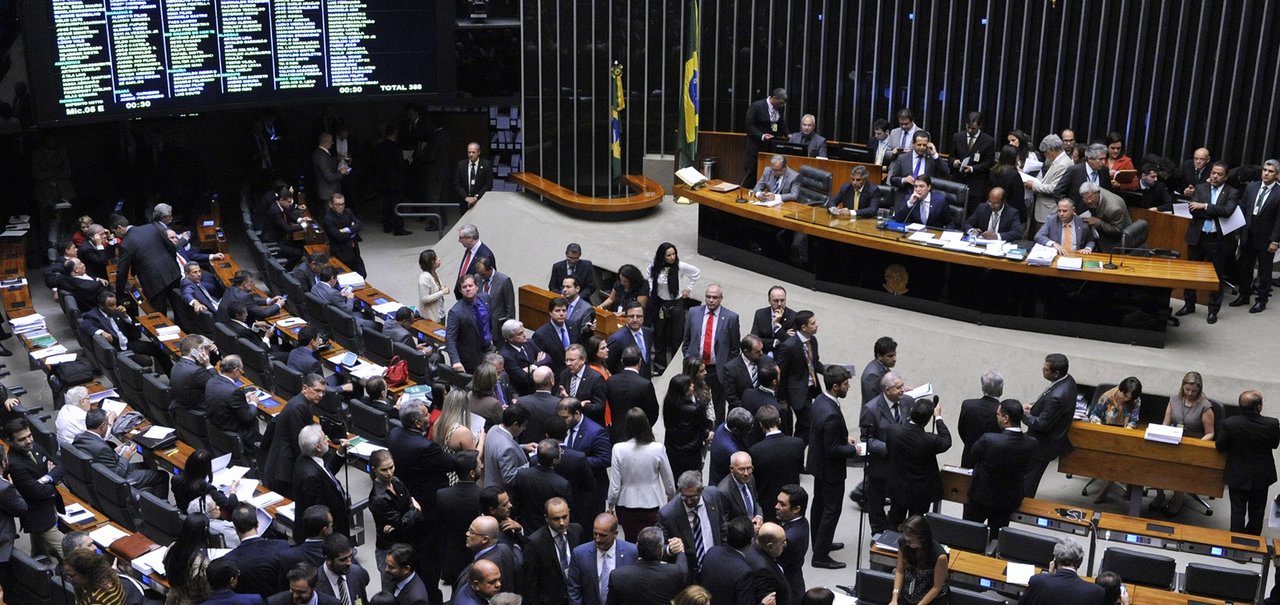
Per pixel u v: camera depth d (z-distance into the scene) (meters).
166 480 11.14
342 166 20.38
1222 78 17.52
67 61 16.47
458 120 21.66
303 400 10.34
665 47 19.62
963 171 15.32
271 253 17.09
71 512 10.16
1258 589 9.08
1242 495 10.41
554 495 8.91
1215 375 11.95
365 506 10.73
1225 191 13.41
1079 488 11.84
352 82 18.88
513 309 13.41
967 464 10.43
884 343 10.87
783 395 11.37
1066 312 13.05
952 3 18.66
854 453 9.98
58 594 8.75
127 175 19.38
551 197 18.19
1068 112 18.55
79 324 13.67
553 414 10.23
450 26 19.16
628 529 9.57
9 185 18.12
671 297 13.88
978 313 13.46
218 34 17.72
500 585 7.66
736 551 7.98
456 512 8.98
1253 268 14.16
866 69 19.47
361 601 8.31
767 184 15.73
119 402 11.85
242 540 8.34
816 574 10.26
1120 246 13.27
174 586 8.16
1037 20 18.30
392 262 18.66
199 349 11.62
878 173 16.19
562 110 19.66
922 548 8.30
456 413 9.92
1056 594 7.97
